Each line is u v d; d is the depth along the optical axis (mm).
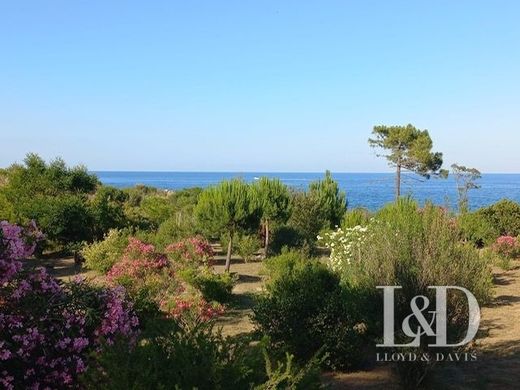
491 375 7168
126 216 26156
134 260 11961
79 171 27125
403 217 8680
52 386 4324
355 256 9484
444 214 7793
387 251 6945
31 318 4355
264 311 7879
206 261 14883
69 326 4434
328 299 7887
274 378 3705
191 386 3613
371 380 7141
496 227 21562
